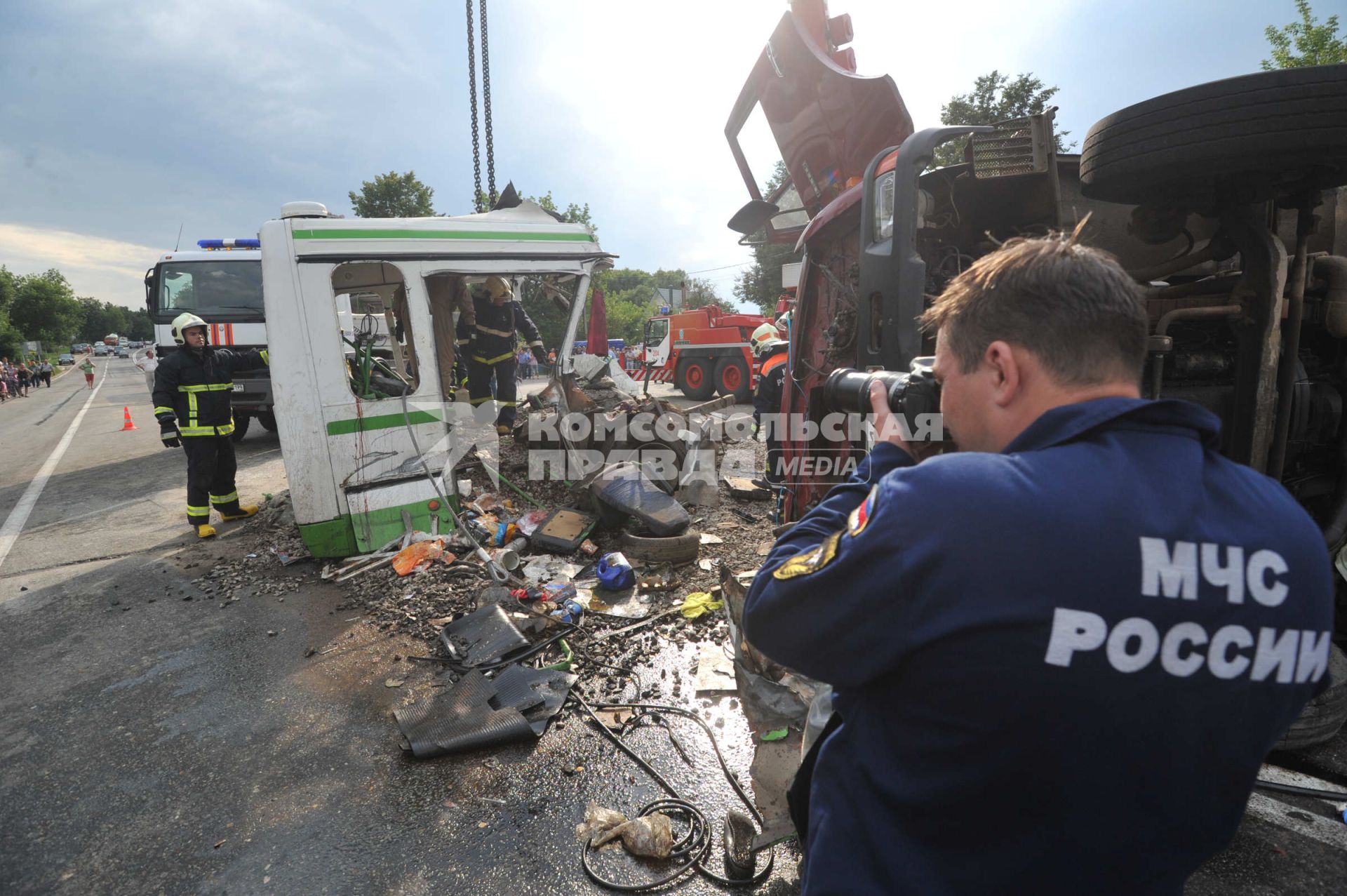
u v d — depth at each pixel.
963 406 0.91
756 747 2.25
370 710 3.16
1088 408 0.78
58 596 4.71
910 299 2.65
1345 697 2.58
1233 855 2.14
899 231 2.66
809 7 4.10
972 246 3.44
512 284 7.69
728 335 14.48
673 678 3.34
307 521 4.83
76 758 2.89
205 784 2.69
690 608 3.95
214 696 3.35
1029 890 0.73
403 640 3.84
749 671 2.31
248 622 4.16
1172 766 0.70
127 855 2.33
